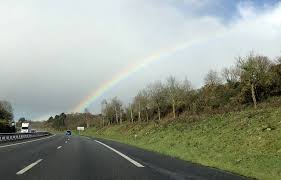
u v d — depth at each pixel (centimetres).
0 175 1212
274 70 5609
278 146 2027
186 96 8094
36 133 8119
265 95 5494
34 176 1192
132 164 1609
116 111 13175
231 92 6488
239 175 1254
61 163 1644
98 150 2691
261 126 2648
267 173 1398
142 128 7344
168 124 5634
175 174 1260
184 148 2761
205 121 4244
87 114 19638
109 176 1203
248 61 5406
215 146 2562
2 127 10881
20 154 2205
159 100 8644
